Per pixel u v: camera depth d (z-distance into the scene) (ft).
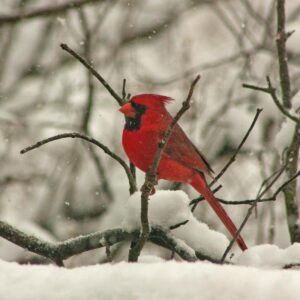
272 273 10.93
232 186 37.32
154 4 48.78
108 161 40.22
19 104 44.57
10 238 19.34
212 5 45.70
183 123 39.93
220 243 19.61
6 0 43.96
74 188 39.19
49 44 47.96
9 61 46.80
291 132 24.50
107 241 19.35
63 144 41.65
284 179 22.93
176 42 47.78
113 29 46.88
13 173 40.93
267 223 35.06
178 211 19.66
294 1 43.73
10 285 10.91
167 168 23.71
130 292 10.57
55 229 38.58
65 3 40.50
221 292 10.47
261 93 37.91
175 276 10.73
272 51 38.68
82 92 43.65
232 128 38.11
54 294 10.73
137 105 23.56
